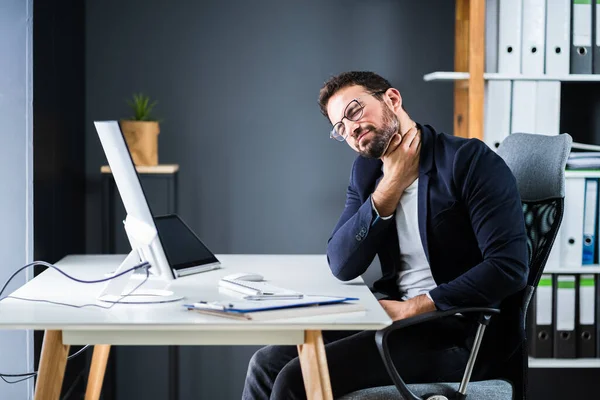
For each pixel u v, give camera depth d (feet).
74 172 10.76
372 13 11.36
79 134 11.01
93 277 7.45
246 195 11.50
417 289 7.48
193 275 7.60
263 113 11.43
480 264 6.81
